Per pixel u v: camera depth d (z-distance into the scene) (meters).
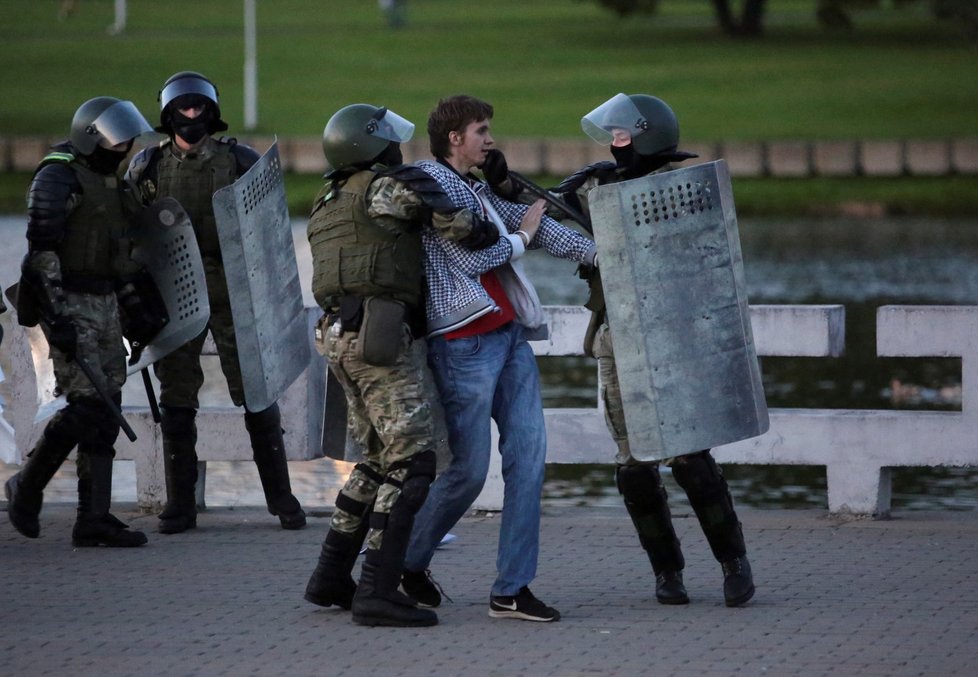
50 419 19.14
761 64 133.25
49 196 17.11
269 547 18.08
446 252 14.63
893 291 54.41
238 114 112.56
